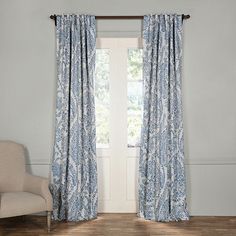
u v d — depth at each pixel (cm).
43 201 428
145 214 482
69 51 485
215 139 498
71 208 477
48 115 499
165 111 478
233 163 497
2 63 500
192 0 496
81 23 487
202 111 497
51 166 498
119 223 464
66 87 484
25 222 470
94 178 484
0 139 501
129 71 505
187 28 496
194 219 483
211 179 498
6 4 498
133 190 504
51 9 499
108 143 506
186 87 498
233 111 497
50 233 427
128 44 501
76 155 479
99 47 502
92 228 445
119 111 504
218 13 496
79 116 481
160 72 481
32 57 499
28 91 500
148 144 483
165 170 476
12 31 499
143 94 484
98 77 506
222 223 464
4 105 500
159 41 483
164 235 418
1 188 464
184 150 498
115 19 499
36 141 500
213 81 497
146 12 498
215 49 496
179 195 482
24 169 477
